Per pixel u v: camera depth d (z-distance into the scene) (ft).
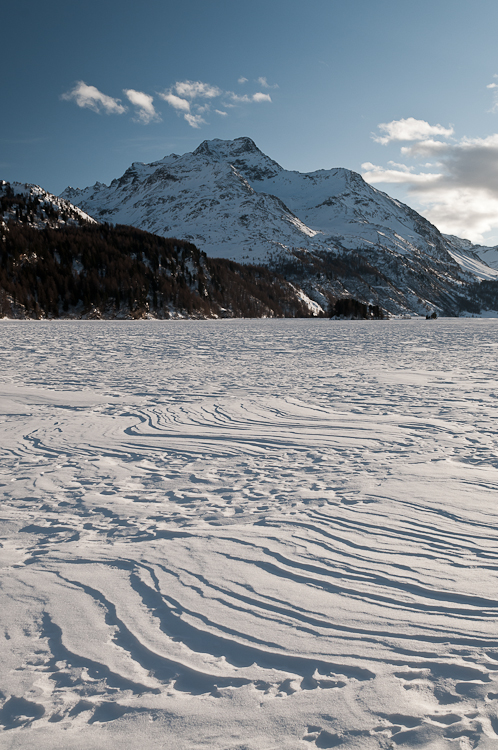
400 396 31.17
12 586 9.57
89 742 5.92
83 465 18.24
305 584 9.37
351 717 6.18
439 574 9.59
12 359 54.54
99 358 56.18
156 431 23.27
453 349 67.26
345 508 13.24
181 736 5.97
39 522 12.91
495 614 8.23
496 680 6.70
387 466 17.08
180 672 7.11
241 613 8.48
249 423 24.61
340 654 7.37
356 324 199.00
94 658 7.45
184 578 9.71
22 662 7.41
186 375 41.96
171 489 15.44
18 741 5.97
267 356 58.49
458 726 5.95
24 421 25.38
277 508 13.44
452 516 12.47
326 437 21.67
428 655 7.27
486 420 23.98
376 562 10.17
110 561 10.53
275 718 6.21
